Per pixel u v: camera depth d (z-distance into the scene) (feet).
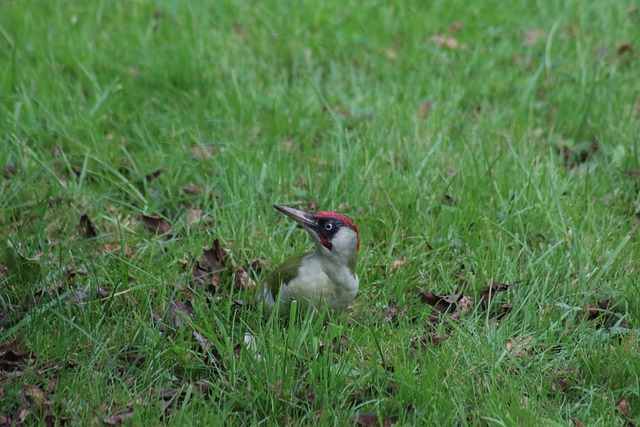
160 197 38.55
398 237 36.24
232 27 54.80
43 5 56.70
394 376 27.66
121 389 27.35
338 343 29.55
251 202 37.19
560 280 33.45
